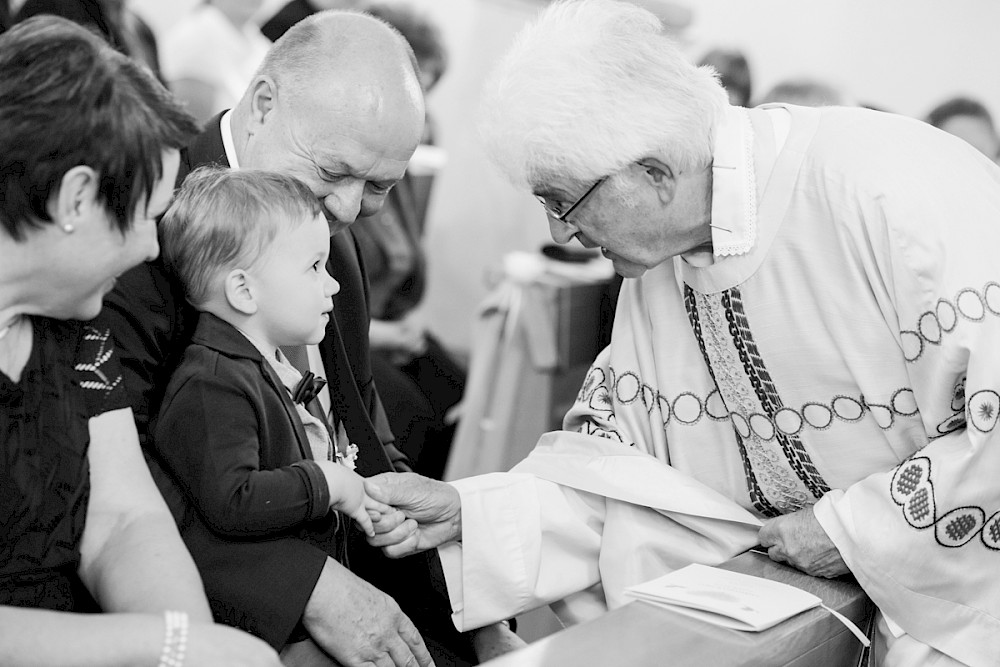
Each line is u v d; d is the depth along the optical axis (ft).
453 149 12.47
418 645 4.93
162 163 3.71
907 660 5.23
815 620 4.89
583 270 12.57
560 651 4.44
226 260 4.81
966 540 5.13
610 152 5.02
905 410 5.42
